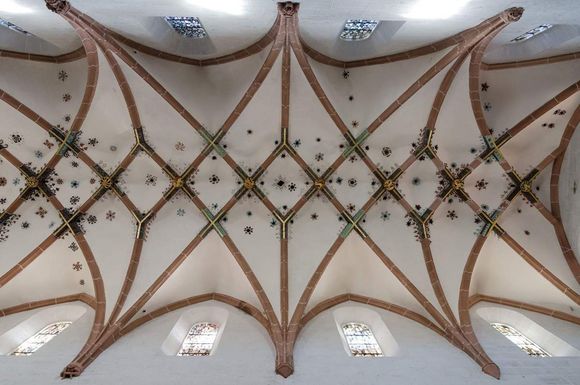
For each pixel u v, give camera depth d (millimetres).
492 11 8586
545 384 8852
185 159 13062
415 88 11672
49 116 12148
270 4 8555
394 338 10820
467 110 11938
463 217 12859
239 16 9336
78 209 12477
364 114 12844
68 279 12625
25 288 12211
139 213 12703
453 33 10180
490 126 12375
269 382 8812
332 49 11805
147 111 12172
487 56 11383
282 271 12164
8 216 12461
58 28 10078
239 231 12867
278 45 10500
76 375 9031
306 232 12922
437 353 10055
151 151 12562
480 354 9648
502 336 10852
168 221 12945
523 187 12578
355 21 11172
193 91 12602
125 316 11125
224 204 13023
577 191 11766
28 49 11477
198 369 9266
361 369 9344
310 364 9508
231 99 12641
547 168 12656
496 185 12898
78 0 8133
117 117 12180
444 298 11586
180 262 12281
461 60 10719
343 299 12820
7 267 11898
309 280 12148
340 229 12891
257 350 10070
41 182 12523
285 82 11625
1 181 12633
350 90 12789
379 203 13133
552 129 12172
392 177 12977
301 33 10570
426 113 12195
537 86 11641
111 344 10398
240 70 12211
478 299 12914
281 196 13180
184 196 13102
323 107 12266
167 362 9547
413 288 12000
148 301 11758
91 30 9477
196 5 8547
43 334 11398
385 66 12062
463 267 12211
